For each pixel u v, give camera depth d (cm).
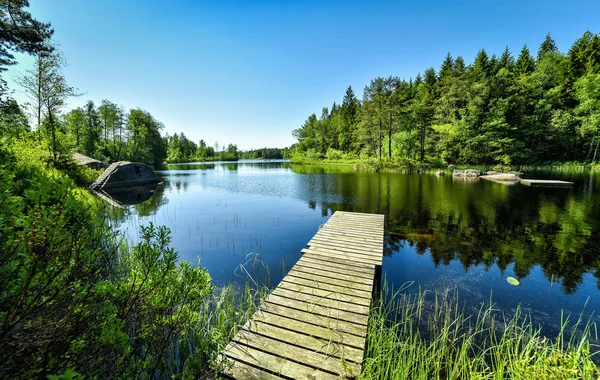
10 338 132
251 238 820
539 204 1194
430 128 3400
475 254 668
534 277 548
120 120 4016
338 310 351
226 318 368
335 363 261
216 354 273
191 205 1344
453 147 3241
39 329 144
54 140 1750
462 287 511
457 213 1070
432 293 489
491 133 3016
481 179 2234
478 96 3198
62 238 169
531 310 436
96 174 2198
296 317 336
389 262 628
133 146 4191
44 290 157
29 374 135
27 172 546
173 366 280
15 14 1079
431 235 810
